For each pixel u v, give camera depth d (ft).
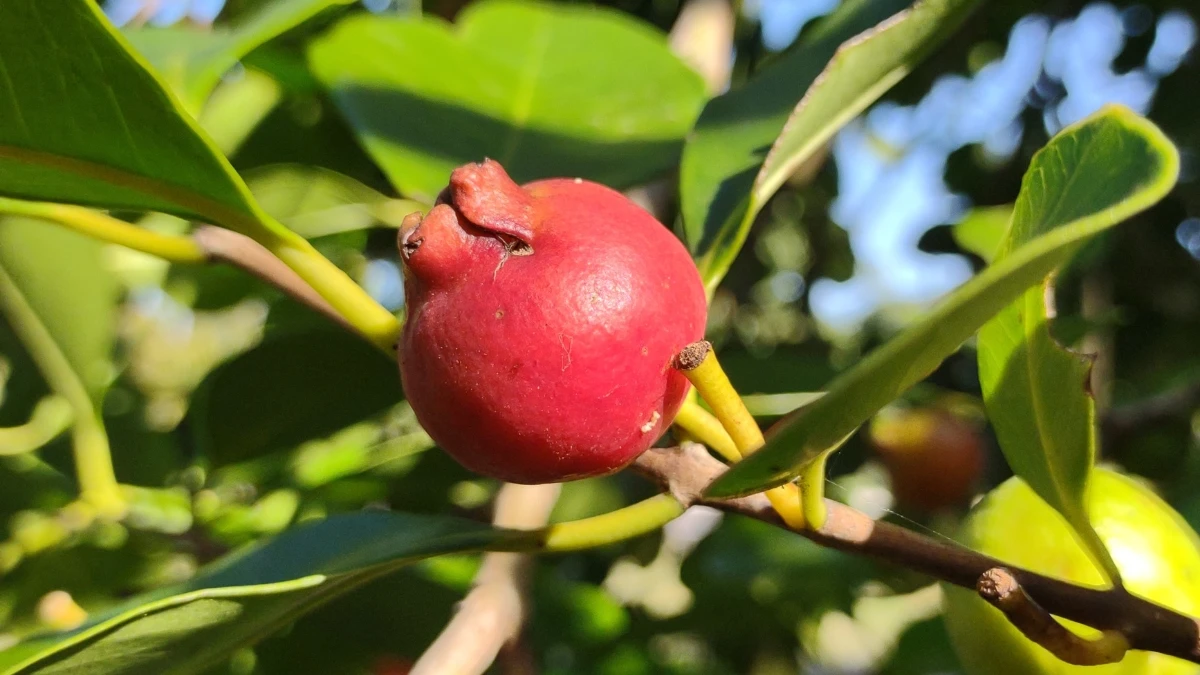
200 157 0.43
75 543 0.87
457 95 0.72
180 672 0.45
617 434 0.39
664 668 1.25
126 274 1.00
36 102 0.41
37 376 0.90
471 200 0.38
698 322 0.40
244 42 0.51
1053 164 0.38
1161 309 1.27
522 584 0.62
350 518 0.50
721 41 0.93
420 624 0.86
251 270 0.52
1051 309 0.43
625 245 0.39
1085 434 0.44
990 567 0.43
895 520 0.88
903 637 1.18
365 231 0.89
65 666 0.42
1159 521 0.52
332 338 0.76
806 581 1.10
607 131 0.73
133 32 0.57
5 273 0.79
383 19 0.71
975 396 1.11
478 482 0.95
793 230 1.59
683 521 1.39
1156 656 0.49
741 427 0.39
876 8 0.64
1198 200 1.24
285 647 0.85
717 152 0.61
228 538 0.95
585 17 0.78
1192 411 1.06
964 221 1.08
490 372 0.38
